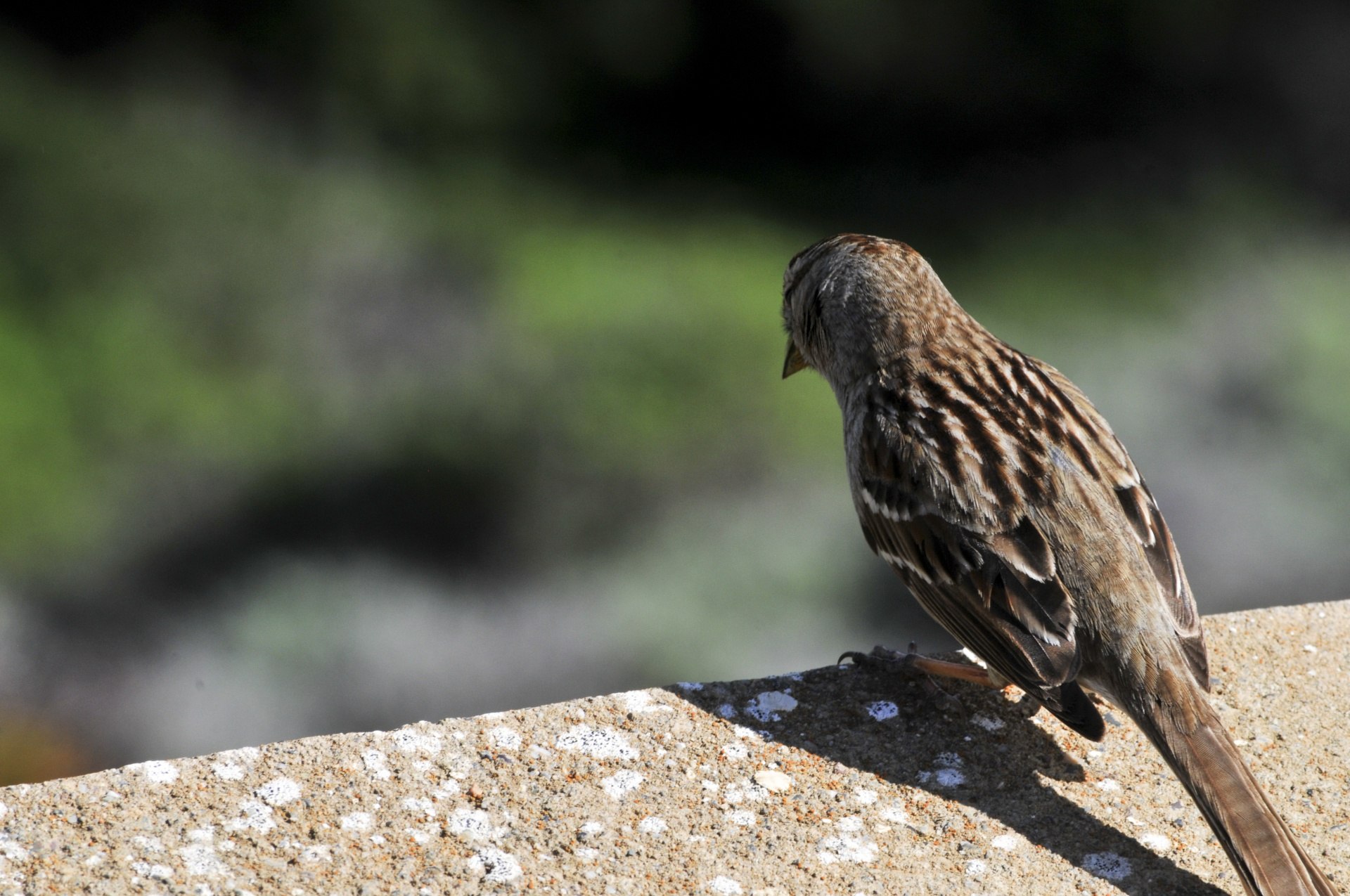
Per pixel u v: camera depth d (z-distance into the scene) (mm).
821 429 14578
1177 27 20844
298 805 4480
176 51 18406
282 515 14070
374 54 18766
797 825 4602
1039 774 4934
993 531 5590
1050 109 20375
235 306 15758
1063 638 5180
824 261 7234
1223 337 17172
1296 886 4285
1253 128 20922
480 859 4348
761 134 20078
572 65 19625
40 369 14797
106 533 13633
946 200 19484
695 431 14602
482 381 15062
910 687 5309
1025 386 6277
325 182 17375
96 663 12664
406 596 13359
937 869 4465
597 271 16234
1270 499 14984
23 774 11648
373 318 15391
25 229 16141
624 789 4680
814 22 19531
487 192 17578
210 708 12211
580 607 13211
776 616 13039
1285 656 5578
